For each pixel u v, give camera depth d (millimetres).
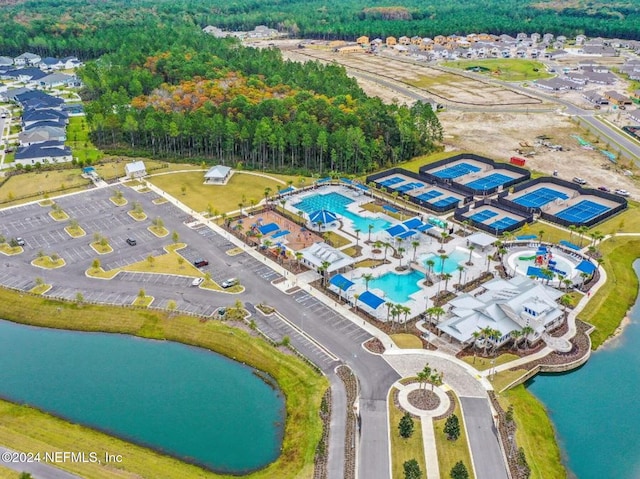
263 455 101062
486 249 170500
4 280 152500
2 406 111750
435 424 104625
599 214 191000
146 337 133625
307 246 171750
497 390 114000
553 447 104000
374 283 152750
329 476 94000
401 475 94000
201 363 125438
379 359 122562
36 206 199250
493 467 95875
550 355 125562
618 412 113312
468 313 132125
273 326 134000
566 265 159750
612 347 132125
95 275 154875
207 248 170000
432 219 186500
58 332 136125
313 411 108375
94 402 113438
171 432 105938
